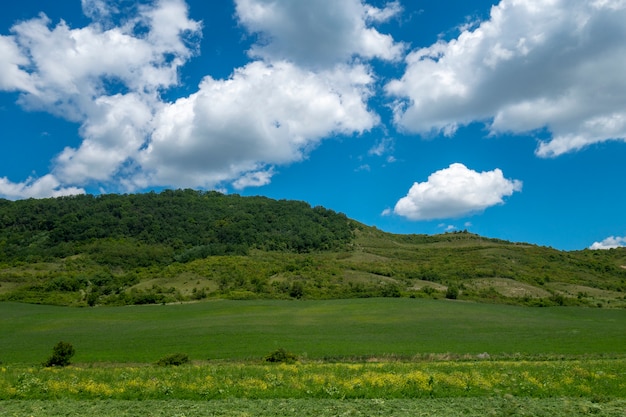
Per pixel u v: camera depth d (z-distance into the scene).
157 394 28.91
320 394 28.80
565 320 94.25
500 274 155.38
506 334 75.50
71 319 99.06
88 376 34.19
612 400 27.30
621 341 65.94
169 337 74.62
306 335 74.88
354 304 113.12
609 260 196.25
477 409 24.72
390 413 23.66
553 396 28.88
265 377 32.94
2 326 91.00
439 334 76.00
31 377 32.66
